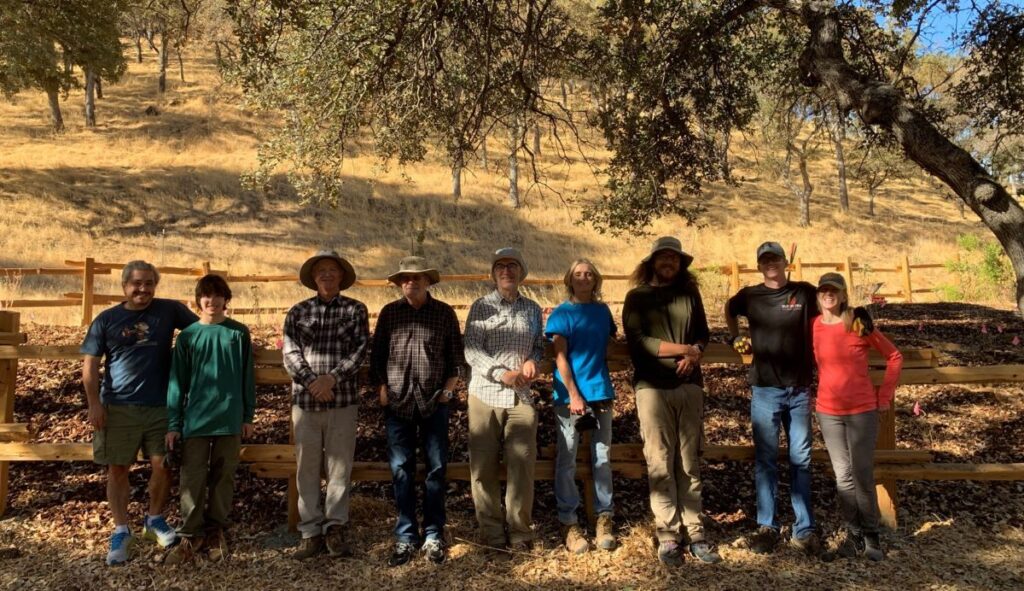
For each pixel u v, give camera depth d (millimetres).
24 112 34000
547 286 16000
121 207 23281
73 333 7816
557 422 4324
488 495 4148
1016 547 4266
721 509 4746
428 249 23047
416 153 7348
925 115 7094
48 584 3723
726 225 27984
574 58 7246
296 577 3850
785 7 6070
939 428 5891
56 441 5227
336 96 6219
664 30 7020
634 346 4250
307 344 4117
